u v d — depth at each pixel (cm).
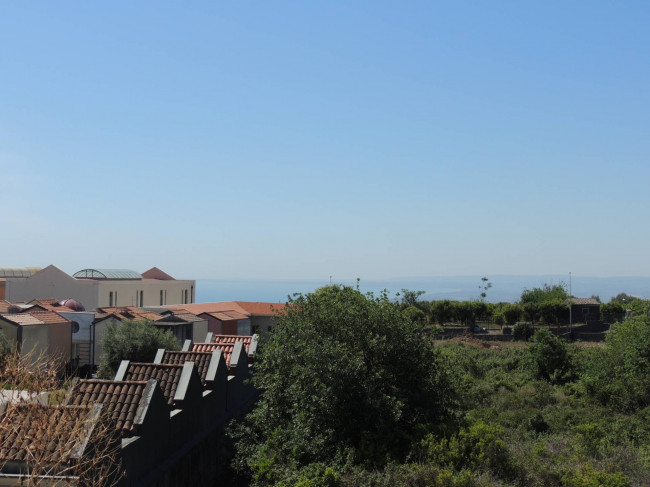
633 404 2834
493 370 4153
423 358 2142
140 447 1471
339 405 1869
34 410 1209
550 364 3822
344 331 2109
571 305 7488
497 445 1716
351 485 1562
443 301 7900
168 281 7200
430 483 1534
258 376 2208
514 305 7931
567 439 2203
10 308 4256
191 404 1903
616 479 1562
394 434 1853
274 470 1730
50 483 1102
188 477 1792
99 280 5912
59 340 3938
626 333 3509
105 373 3534
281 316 2342
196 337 4903
